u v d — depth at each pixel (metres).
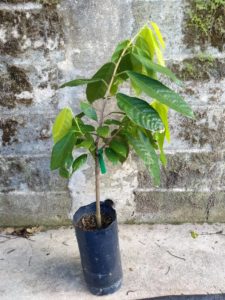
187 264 0.88
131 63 0.62
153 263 0.88
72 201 0.98
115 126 0.87
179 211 1.00
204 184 0.96
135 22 0.79
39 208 0.99
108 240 0.75
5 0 0.76
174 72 0.84
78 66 0.83
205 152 0.92
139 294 0.81
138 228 1.00
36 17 0.78
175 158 0.93
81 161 0.66
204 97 0.86
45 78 0.84
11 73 0.84
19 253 0.93
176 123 0.89
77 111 0.88
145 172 0.94
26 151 0.92
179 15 0.78
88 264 0.78
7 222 1.01
